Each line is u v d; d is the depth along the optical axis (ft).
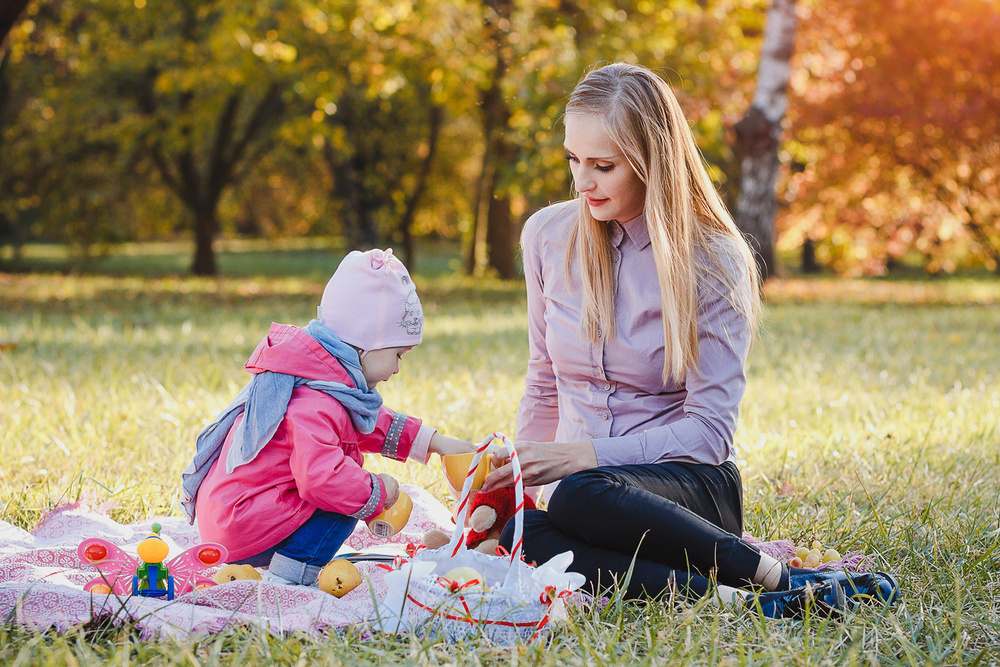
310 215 96.68
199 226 65.26
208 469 8.50
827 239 61.52
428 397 16.83
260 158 72.69
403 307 8.69
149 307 37.24
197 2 53.78
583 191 8.45
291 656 6.39
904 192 54.54
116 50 56.70
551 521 7.98
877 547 9.38
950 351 25.07
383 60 44.86
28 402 15.37
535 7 44.34
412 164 71.51
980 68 45.44
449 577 7.11
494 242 60.08
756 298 8.89
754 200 40.19
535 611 6.88
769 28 39.78
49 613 6.91
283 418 8.19
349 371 8.47
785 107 40.11
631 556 7.73
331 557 8.43
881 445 13.76
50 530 9.45
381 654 6.44
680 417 8.81
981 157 47.60
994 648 6.97
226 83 53.57
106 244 67.46
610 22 44.19
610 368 8.80
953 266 60.29
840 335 28.58
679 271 8.32
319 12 42.65
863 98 47.09
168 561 8.18
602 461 8.21
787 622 7.17
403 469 12.20
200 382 17.88
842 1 47.09
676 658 6.50
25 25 55.83
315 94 47.98
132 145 60.75
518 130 41.96
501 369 20.67
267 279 62.08
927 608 7.64
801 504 11.03
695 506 8.13
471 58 42.37
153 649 6.46
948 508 10.44
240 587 7.43
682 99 41.32
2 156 63.05
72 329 27.20
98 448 12.67
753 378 20.12
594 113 8.19
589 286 8.74
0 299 38.68
